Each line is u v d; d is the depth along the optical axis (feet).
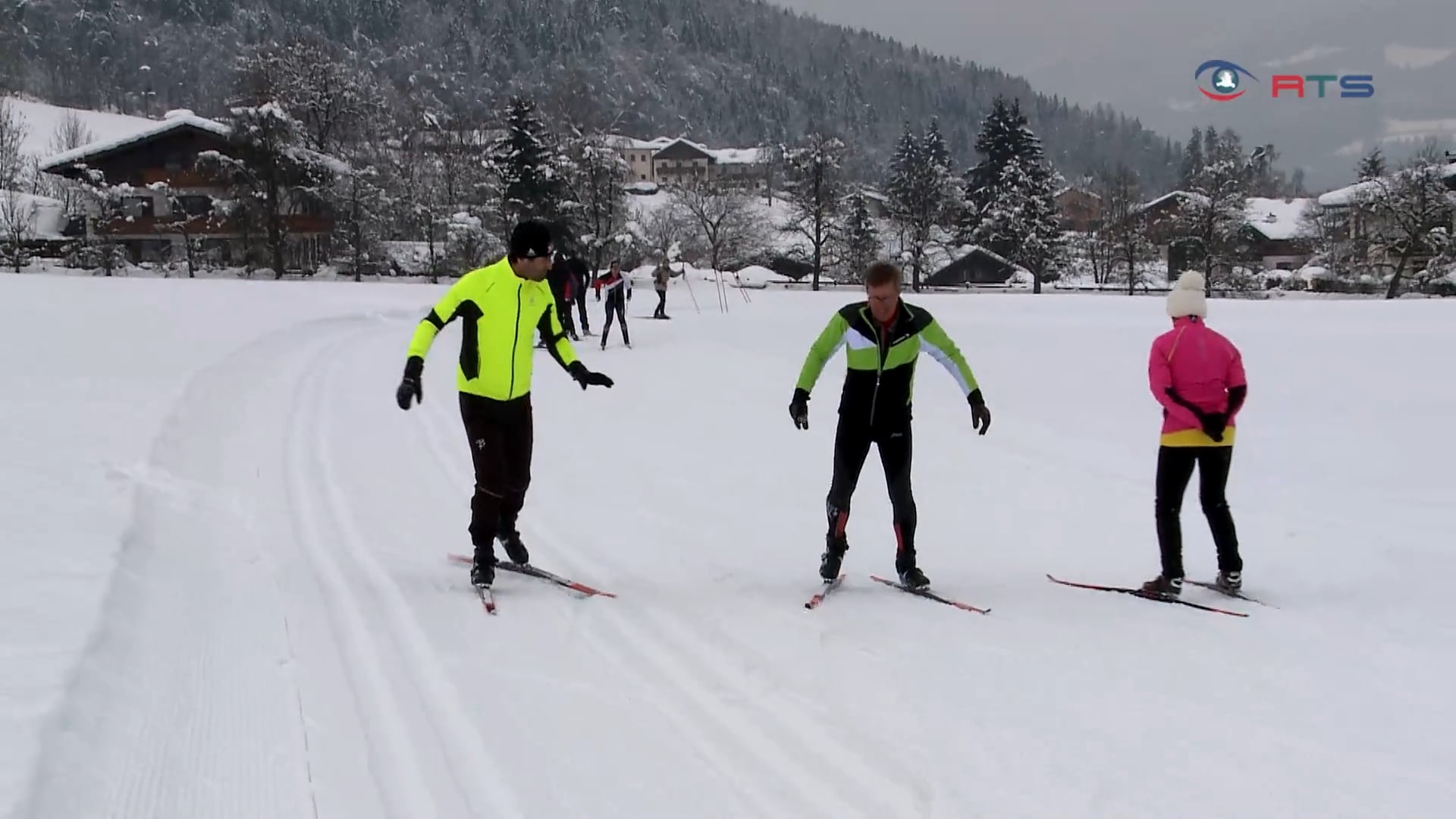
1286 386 44.57
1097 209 272.10
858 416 17.12
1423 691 13.28
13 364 37.86
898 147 318.86
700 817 10.01
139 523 18.43
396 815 9.96
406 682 13.11
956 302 117.70
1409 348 58.75
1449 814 10.12
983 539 21.24
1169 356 17.37
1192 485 26.25
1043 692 13.15
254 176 174.29
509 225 196.03
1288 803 10.32
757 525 22.03
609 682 13.33
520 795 10.38
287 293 100.78
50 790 9.56
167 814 9.82
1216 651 14.76
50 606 13.62
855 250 226.38
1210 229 203.82
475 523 16.94
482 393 17.10
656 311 90.33
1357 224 199.52
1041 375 49.60
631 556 19.48
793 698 12.91
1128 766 11.11
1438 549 20.31
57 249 184.14
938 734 11.88
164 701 12.16
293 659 13.64
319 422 32.01
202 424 29.37
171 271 177.17
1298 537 21.33
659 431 33.01
